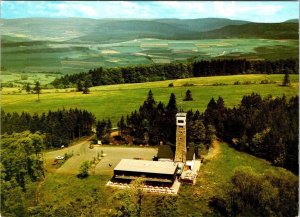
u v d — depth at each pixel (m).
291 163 120.62
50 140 143.12
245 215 90.31
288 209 90.69
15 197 99.50
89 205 98.38
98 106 194.25
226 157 129.12
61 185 109.94
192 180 107.81
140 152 134.75
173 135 141.75
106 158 129.25
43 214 95.06
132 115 152.00
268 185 91.38
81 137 155.38
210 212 93.69
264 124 135.88
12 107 195.50
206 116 150.00
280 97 181.88
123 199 95.38
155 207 95.88
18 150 116.81
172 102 167.12
